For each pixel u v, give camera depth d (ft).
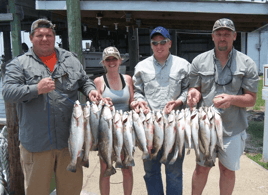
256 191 11.73
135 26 40.27
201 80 9.42
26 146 8.29
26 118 8.19
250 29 36.99
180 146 8.55
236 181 12.67
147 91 9.93
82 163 8.16
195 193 9.86
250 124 24.71
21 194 11.30
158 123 8.66
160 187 9.90
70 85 8.53
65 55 8.70
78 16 20.77
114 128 8.19
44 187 8.45
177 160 9.60
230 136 9.10
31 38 8.20
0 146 11.16
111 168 8.18
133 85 10.44
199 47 109.19
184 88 10.03
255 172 13.61
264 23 30.68
